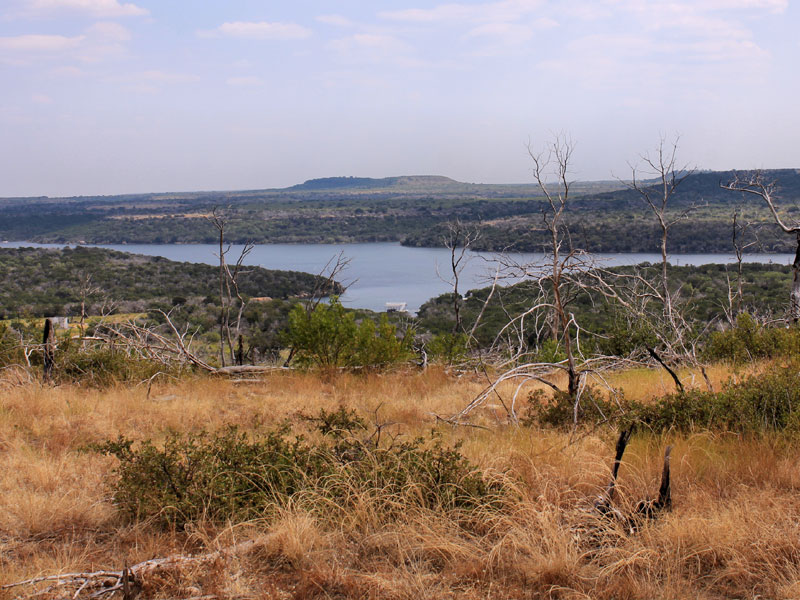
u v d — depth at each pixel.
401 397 10.09
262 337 21.62
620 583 3.63
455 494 4.75
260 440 6.43
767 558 3.75
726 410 6.64
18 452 5.98
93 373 10.65
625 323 12.22
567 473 5.30
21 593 3.44
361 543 4.21
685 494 4.84
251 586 3.65
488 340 19.16
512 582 3.75
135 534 4.33
